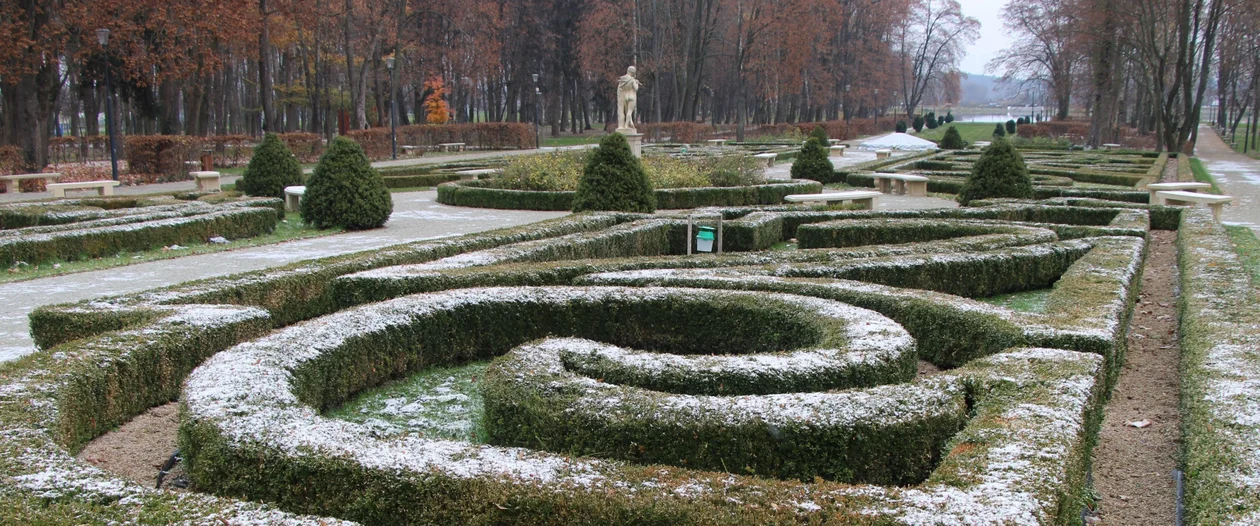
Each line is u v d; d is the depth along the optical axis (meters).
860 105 77.00
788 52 50.62
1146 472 4.38
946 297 6.79
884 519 2.85
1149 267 10.38
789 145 41.88
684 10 52.19
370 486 3.30
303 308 8.00
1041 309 8.31
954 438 3.85
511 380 4.49
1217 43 42.25
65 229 11.45
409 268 8.08
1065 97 55.44
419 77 47.00
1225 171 27.77
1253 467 3.41
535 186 18.14
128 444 4.83
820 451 3.87
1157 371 6.16
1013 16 53.75
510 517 3.11
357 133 33.28
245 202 14.69
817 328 5.98
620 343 6.93
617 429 3.96
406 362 6.20
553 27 51.16
